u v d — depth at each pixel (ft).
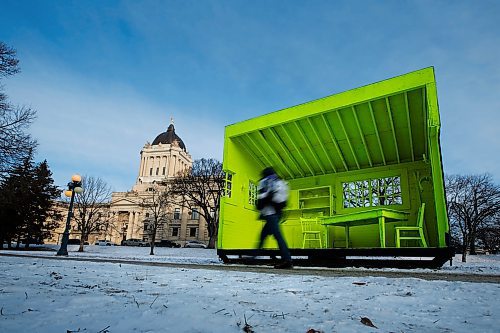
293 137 30.40
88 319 5.01
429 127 19.17
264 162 34.53
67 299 6.57
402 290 8.86
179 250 112.88
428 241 27.35
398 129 26.66
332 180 33.83
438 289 8.98
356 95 24.32
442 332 4.77
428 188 28.25
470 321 5.46
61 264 17.31
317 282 10.61
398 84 22.21
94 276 11.48
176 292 8.09
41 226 112.78
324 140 30.12
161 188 207.62
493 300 7.38
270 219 17.47
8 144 51.06
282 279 11.45
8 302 6.14
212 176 124.36
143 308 5.88
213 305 6.38
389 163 30.81
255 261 24.71
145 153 264.93
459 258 78.28
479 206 101.60
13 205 63.46
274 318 5.44
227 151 30.48
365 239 30.71
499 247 108.27
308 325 5.01
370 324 5.18
